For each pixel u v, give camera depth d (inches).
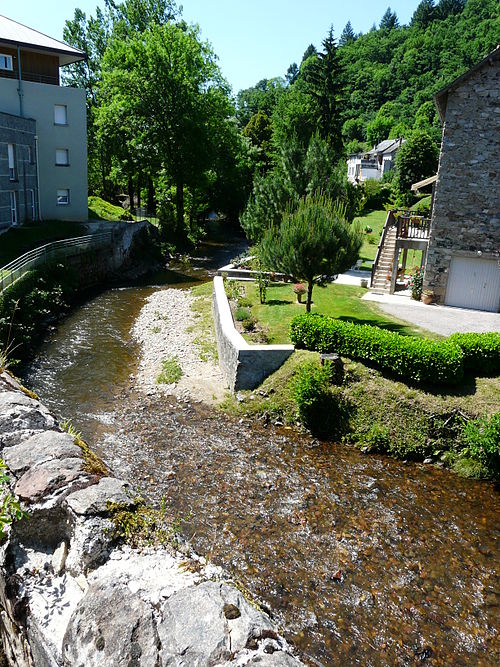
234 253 1966.0
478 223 958.4
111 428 621.3
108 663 126.6
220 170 2314.2
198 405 686.5
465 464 571.2
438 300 1017.5
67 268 1197.1
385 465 574.2
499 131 908.0
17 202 1353.3
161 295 1272.1
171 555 163.5
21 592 162.7
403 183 2623.0
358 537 450.9
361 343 669.3
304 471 551.2
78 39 2208.4
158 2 2154.3
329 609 373.1
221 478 528.4
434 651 344.5
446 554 435.8
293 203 1104.2
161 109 1875.0
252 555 421.1
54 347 891.4
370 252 1635.1
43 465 193.5
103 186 2431.1
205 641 126.9
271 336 799.1
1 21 1466.5
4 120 1259.2
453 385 638.5
